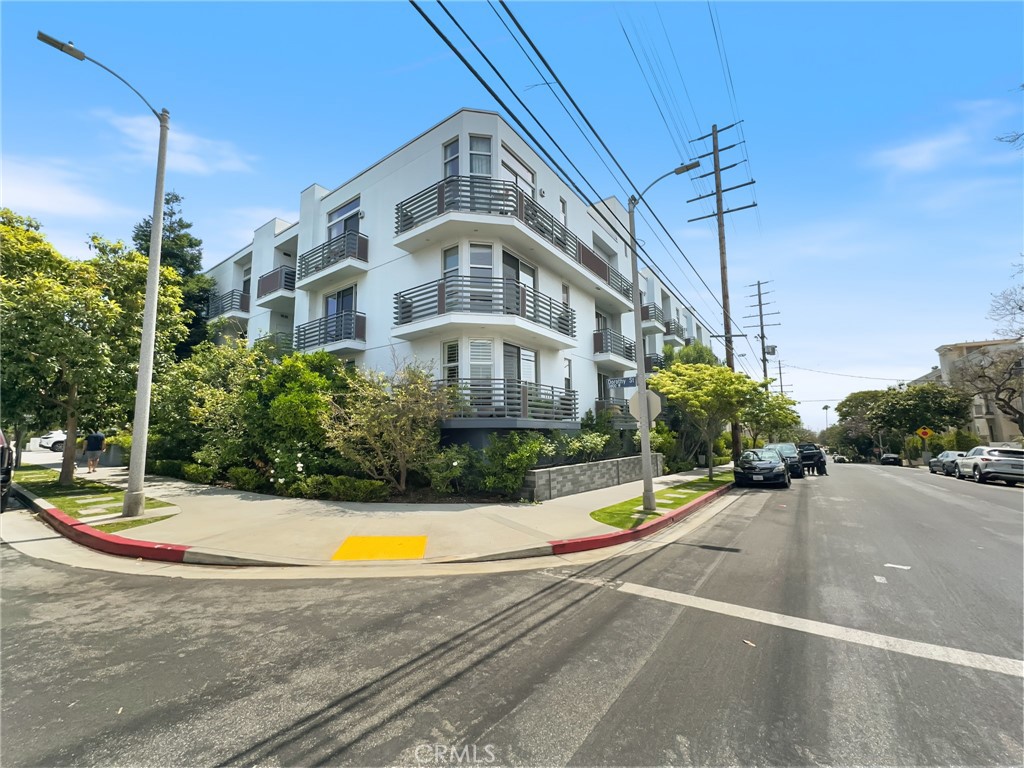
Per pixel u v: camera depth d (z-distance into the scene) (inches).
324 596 200.2
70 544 287.1
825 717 113.6
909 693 124.7
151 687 124.3
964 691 126.1
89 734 104.0
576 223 764.6
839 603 193.9
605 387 861.8
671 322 1180.5
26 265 498.0
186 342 978.1
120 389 490.6
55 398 474.6
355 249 648.4
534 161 650.2
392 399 433.1
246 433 511.8
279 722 109.1
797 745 102.9
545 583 221.9
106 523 314.0
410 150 623.2
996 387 1187.3
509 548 277.1
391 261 629.0
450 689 124.6
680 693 123.6
